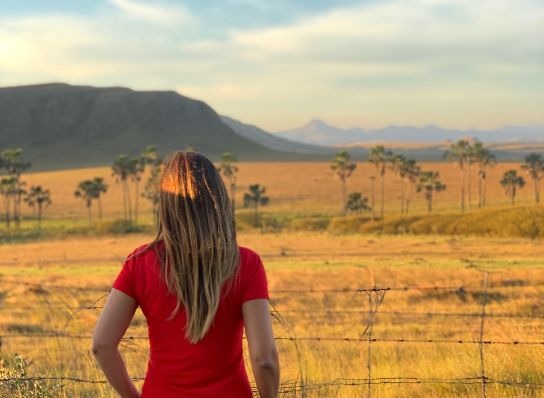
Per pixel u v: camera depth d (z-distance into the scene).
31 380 6.28
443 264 47.56
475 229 91.25
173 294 2.64
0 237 110.31
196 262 2.64
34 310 24.19
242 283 2.69
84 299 27.00
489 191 168.00
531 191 165.62
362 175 191.12
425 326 18.11
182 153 2.84
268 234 101.38
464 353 9.15
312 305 26.22
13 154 140.50
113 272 48.47
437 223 96.38
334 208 147.12
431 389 7.63
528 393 7.11
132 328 11.31
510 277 33.75
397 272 39.09
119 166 149.88
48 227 125.38
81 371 8.02
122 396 2.80
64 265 59.91
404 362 9.88
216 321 2.65
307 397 6.73
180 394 2.64
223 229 2.70
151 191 156.38
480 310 21.62
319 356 10.41
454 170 198.75
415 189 170.12
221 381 2.66
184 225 2.65
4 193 134.88
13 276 44.97
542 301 21.73
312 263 52.66
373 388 7.54
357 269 41.75
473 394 7.28
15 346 14.31
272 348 2.65
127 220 129.75
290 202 155.62
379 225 100.19
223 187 2.79
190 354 2.64
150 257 2.71
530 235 86.31
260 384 2.66
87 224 126.75
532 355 8.34
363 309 24.16
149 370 2.73
